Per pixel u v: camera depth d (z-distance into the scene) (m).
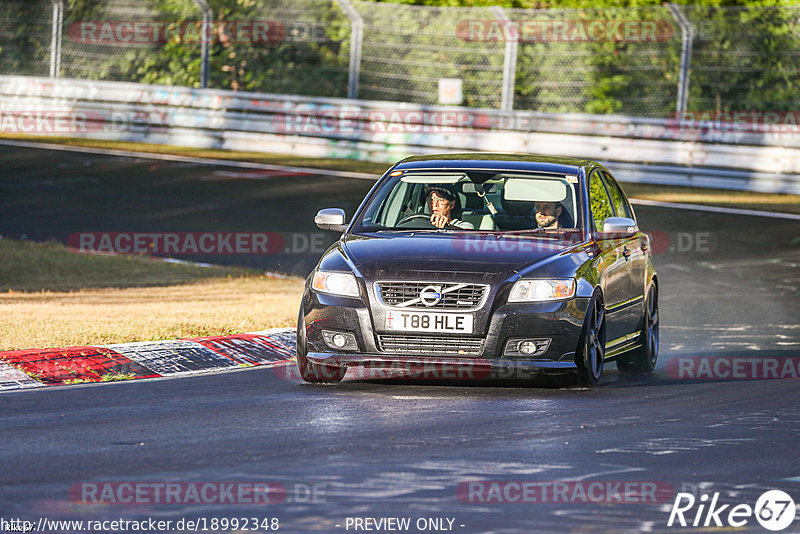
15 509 20.31
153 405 30.22
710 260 62.59
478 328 31.61
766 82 103.38
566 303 32.03
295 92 112.25
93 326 41.28
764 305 51.09
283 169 91.56
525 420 28.27
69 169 89.69
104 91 107.06
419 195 35.97
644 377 36.50
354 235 34.91
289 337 40.88
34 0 119.38
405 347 31.97
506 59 96.94
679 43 104.31
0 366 34.94
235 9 114.25
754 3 106.81
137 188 82.31
